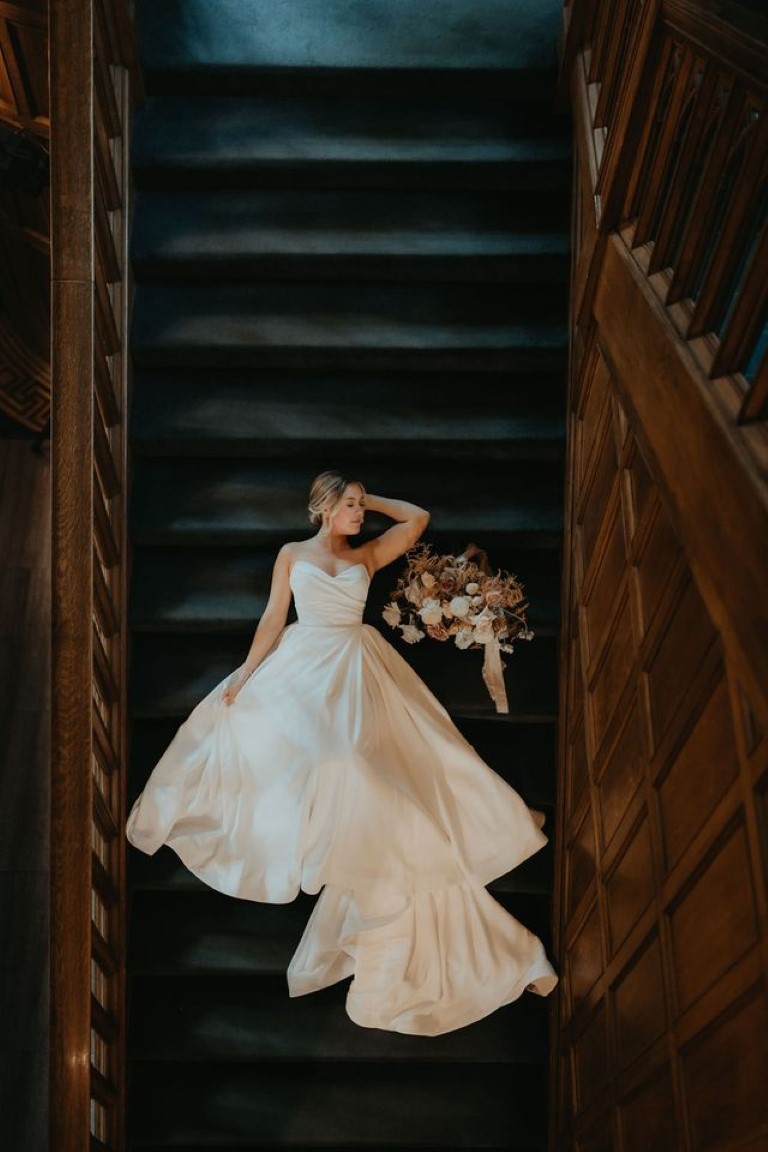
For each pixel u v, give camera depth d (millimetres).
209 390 5176
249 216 5234
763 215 4309
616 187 4238
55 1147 4355
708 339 3473
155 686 5043
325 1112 5102
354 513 4785
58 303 4277
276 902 4758
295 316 5164
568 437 5031
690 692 3547
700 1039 3426
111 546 4770
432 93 5391
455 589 4934
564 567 5043
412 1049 5094
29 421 7418
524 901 5348
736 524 3070
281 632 4895
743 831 3131
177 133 5246
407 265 5184
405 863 4668
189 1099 5109
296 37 5328
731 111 3189
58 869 4355
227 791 4785
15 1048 5465
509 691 5145
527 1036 5164
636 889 4062
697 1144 3443
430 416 5129
